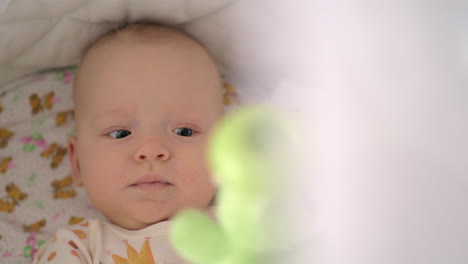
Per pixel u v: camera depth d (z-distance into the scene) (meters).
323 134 0.59
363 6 0.58
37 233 0.65
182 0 0.65
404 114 0.57
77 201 0.66
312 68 0.66
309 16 0.64
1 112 0.68
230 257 0.58
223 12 0.67
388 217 0.55
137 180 0.60
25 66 0.67
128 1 0.64
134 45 0.62
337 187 0.56
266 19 0.67
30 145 0.67
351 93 0.58
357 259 0.54
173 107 0.61
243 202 0.58
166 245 0.60
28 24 0.64
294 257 0.57
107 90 0.61
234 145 0.60
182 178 0.60
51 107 0.69
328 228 0.56
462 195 0.55
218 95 0.64
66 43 0.66
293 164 0.59
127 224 0.61
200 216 0.61
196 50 0.64
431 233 0.54
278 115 0.63
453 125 0.55
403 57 0.57
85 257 0.60
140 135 0.60
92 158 0.61
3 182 0.66
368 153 0.57
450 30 0.56
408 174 0.56
